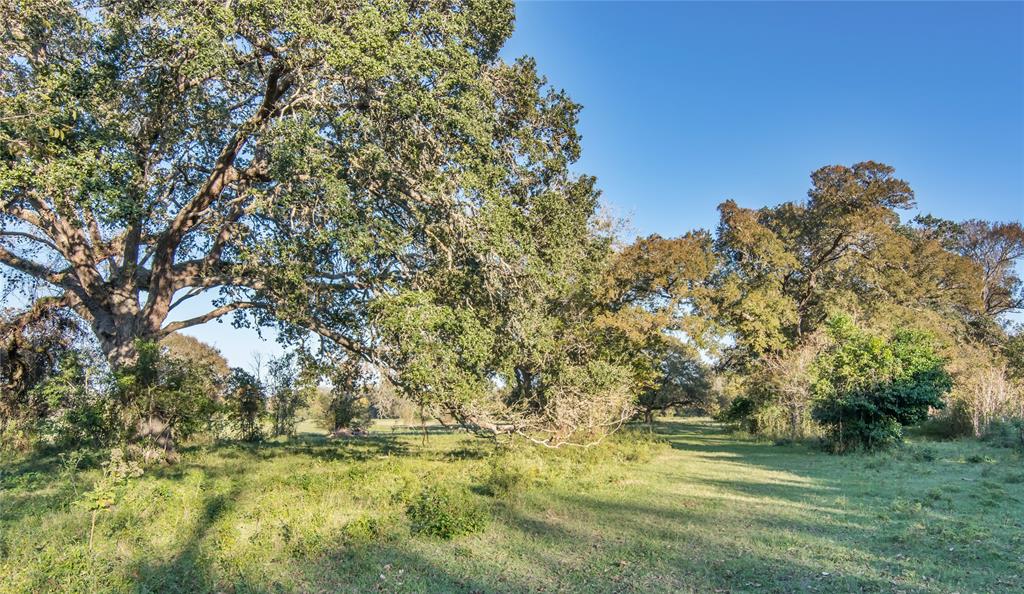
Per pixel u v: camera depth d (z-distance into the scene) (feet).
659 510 31.94
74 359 47.91
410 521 27.96
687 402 125.29
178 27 37.01
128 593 17.42
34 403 59.77
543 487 38.93
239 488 35.73
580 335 70.49
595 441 61.98
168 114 43.06
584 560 22.38
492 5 51.11
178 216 48.93
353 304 48.91
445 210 44.42
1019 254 139.95
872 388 61.93
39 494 32.96
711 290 89.45
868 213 107.96
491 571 21.02
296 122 37.50
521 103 57.52
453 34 42.86
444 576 20.40
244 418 79.05
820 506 32.96
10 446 54.03
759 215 125.29
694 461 58.39
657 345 84.02
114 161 36.55
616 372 61.87
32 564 19.19
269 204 40.96
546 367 57.67
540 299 50.96
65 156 36.06
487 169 44.47
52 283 52.01
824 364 66.90
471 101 42.22
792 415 82.33
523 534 26.25
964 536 24.76
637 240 87.15
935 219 133.08
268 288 48.55
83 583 17.90
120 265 57.93
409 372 44.62
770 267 104.27
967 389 78.23
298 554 22.25
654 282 84.43
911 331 70.23
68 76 36.70
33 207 48.32
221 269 54.75
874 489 38.47
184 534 24.18
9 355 61.31
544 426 58.34
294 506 29.58
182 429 54.19
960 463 50.70
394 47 38.14
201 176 52.54
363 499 32.30
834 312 88.58
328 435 100.58
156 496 29.60
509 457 52.95
